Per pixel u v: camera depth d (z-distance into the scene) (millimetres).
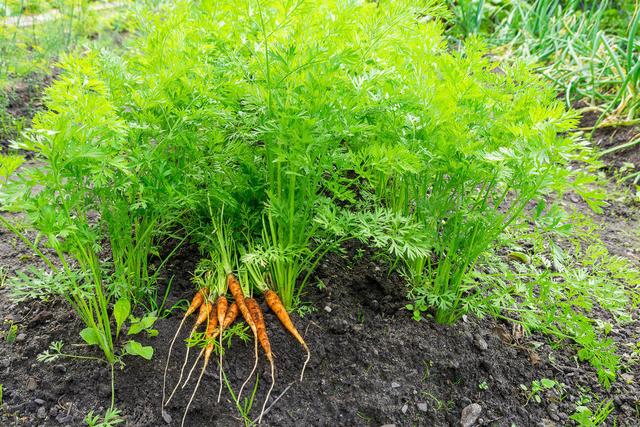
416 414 846
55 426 784
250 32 862
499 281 924
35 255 1060
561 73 1845
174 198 868
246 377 851
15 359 856
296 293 977
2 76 1591
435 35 974
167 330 887
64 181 1105
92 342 832
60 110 760
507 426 857
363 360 892
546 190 853
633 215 1381
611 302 906
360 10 915
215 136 916
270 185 896
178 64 867
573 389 923
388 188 1139
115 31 2133
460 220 925
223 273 938
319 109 818
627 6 2215
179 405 813
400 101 863
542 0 2094
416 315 960
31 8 2111
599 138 1670
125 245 912
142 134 874
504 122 877
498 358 942
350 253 1074
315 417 821
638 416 891
